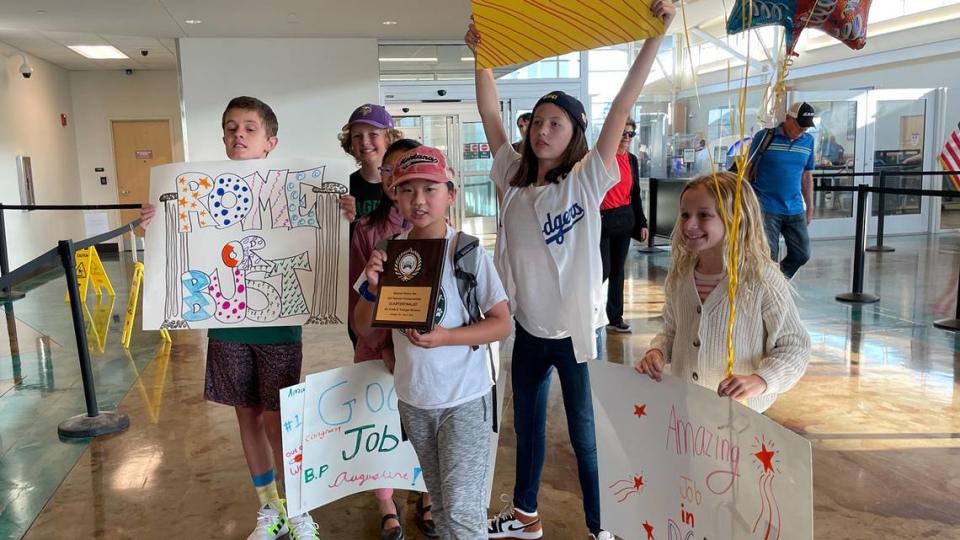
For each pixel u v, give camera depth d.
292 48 8.48
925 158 9.68
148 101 11.61
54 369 4.52
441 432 1.83
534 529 2.33
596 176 1.95
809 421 3.28
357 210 2.54
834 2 1.57
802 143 4.52
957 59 9.16
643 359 1.78
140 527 2.50
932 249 8.37
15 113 9.04
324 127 8.66
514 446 3.12
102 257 10.62
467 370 1.83
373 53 8.62
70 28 7.82
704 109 11.04
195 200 2.27
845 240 9.39
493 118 2.29
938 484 2.64
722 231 1.74
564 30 1.72
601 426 1.90
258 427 2.36
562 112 1.97
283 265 2.25
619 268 4.92
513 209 2.10
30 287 7.81
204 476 2.90
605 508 1.93
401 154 2.15
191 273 2.26
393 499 2.71
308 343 5.01
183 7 6.81
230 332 2.27
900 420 3.27
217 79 8.39
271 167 2.28
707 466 1.62
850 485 2.65
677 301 1.90
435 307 1.65
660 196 8.91
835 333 4.79
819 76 11.23
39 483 2.86
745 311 1.74
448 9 7.05
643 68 1.88
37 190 9.63
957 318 4.86
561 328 2.06
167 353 4.85
